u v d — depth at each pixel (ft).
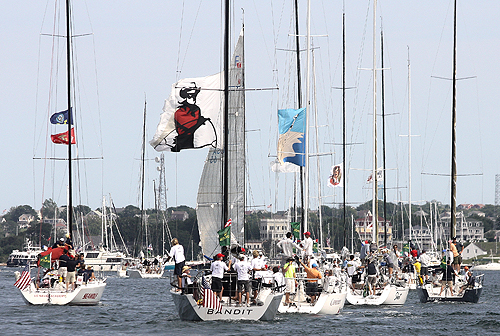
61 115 572.92
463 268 573.74
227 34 394.52
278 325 381.40
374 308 504.02
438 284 572.51
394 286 520.42
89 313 466.70
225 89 394.52
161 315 465.88
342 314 457.27
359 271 529.45
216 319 376.07
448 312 481.46
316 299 431.43
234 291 376.48
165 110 417.28
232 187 460.14
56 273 510.58
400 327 400.06
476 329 397.39
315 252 574.56
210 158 525.34
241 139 458.50
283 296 421.59
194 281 385.70
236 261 378.12
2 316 439.63
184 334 345.31
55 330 378.32
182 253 386.73
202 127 418.72
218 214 526.57
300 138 508.94
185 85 416.67
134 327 388.16
